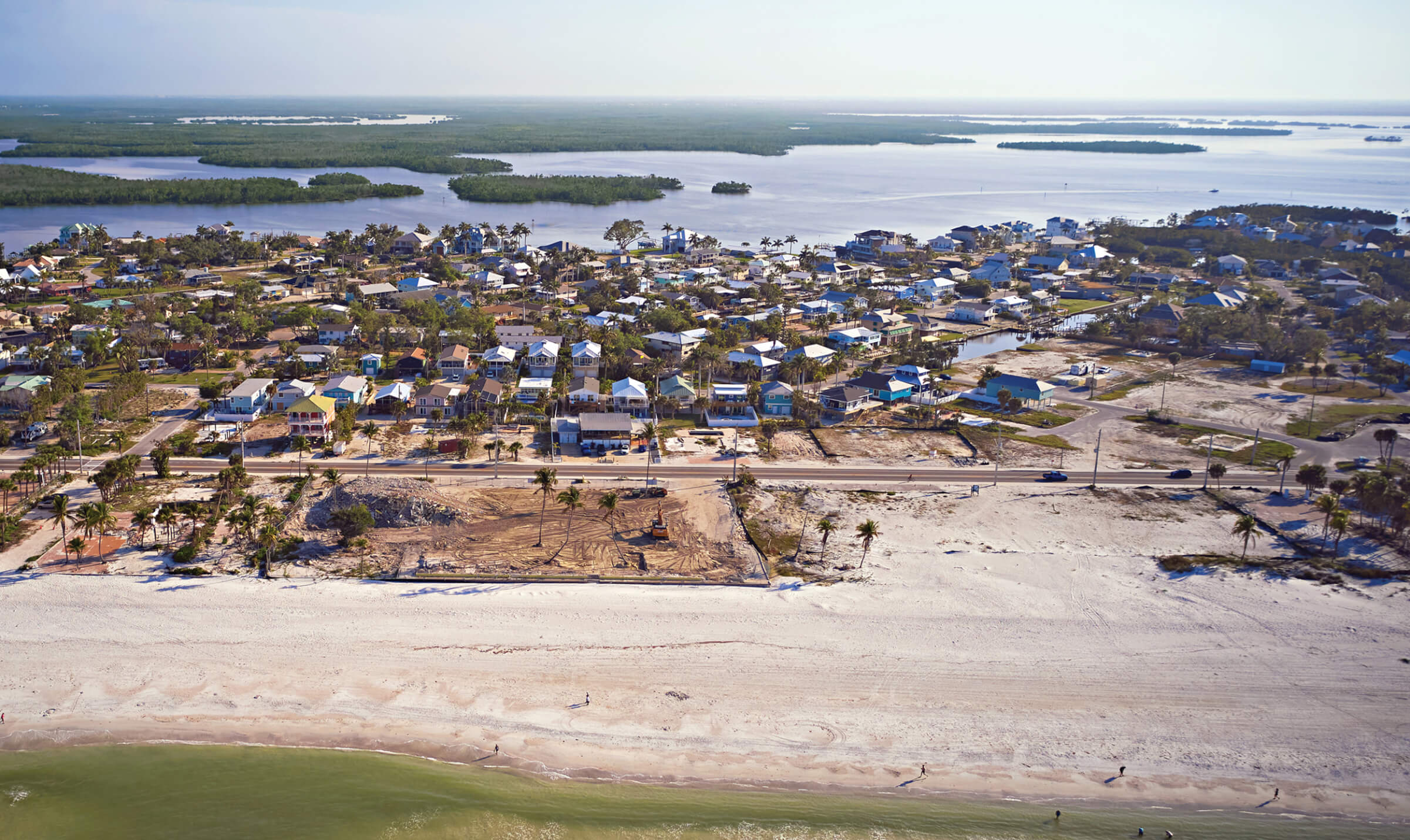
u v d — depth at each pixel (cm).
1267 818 7556
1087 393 19075
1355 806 7681
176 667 8769
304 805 7312
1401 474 14012
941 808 7569
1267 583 10831
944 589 10662
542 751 7975
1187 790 7812
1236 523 12394
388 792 7475
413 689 8631
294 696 8481
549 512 12406
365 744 7975
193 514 11231
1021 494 13562
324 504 12125
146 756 7756
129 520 11594
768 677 8994
